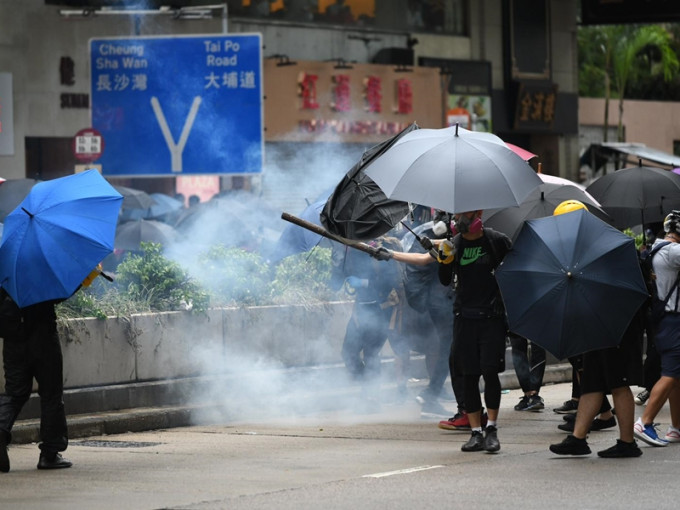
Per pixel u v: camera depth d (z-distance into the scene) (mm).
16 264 11141
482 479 10328
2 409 11430
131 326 15188
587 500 9320
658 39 52219
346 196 13875
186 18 30406
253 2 37688
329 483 10242
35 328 11438
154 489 10234
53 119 33344
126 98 27234
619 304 11070
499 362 11930
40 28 33062
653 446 12352
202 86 27047
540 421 14867
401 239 16719
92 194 11539
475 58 44656
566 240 11195
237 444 13273
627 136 52875
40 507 9469
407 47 42219
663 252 12336
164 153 27078
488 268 11836
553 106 47094
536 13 46594
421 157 11906
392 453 12164
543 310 11133
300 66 37844
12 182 19938
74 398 14484
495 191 11625
